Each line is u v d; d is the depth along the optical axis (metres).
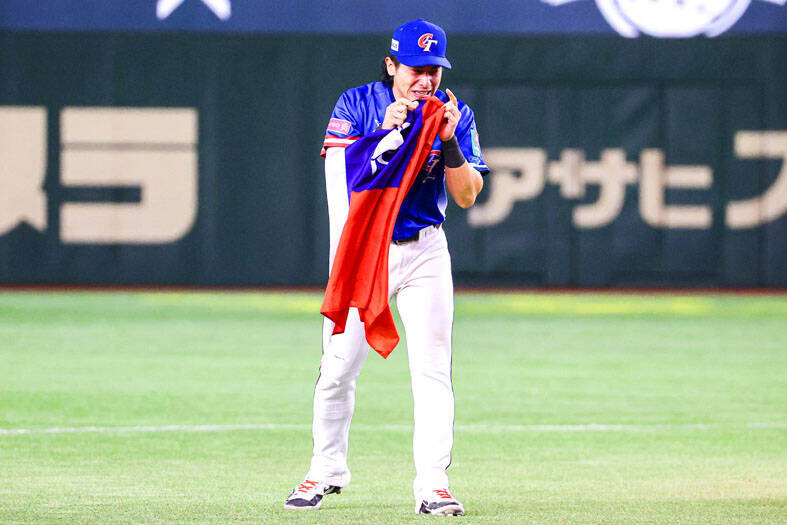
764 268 64.75
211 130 64.19
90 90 63.91
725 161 64.38
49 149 63.94
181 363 39.06
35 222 64.19
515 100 64.12
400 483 20.94
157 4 63.88
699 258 64.69
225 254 64.62
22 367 37.78
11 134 63.84
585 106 64.25
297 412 29.53
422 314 18.08
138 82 63.91
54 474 21.45
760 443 25.53
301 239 64.75
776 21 63.91
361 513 18.09
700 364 39.84
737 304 60.00
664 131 64.31
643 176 64.31
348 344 17.91
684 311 56.91
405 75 17.75
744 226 64.56
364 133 18.14
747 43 63.94
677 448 24.84
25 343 44.09
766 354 42.69
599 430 27.23
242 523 17.33
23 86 63.69
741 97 64.19
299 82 64.12
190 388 33.53
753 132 64.31
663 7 64.12
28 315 53.31
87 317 52.81
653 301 61.28
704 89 64.12
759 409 30.58
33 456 23.30
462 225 64.31
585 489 20.42
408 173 17.36
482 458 23.66
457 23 63.88
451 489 20.44
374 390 33.53
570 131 64.31
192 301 59.72
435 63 17.47
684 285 64.81
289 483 20.73
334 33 63.91
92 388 33.31
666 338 47.28
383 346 17.52
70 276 64.38
